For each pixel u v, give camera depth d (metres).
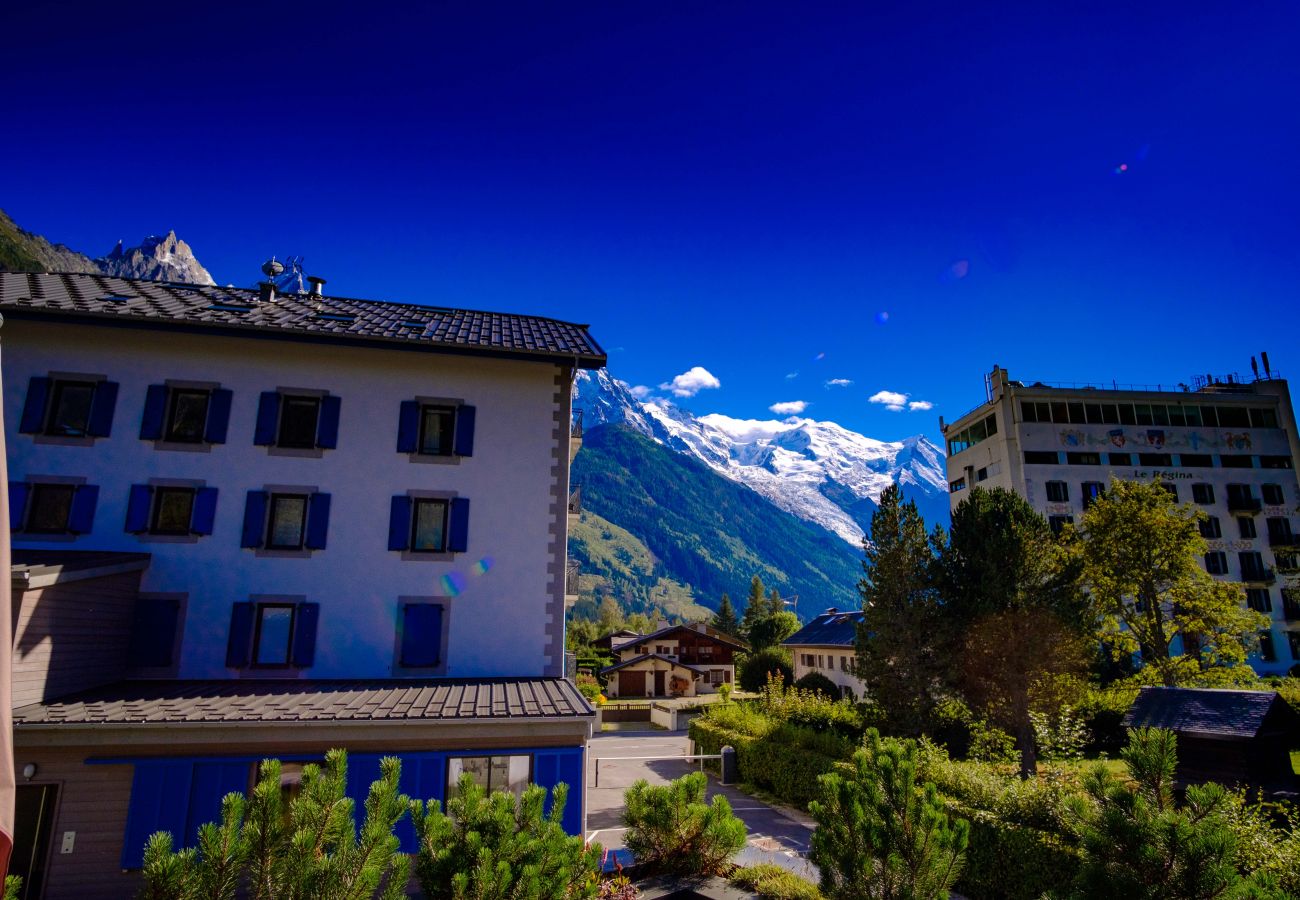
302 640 18.09
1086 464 58.66
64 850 13.16
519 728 14.69
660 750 34.16
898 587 26.69
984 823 14.15
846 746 21.31
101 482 18.16
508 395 20.78
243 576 18.27
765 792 24.19
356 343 19.44
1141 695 18.64
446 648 18.83
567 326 24.55
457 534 19.45
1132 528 31.06
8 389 18.20
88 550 17.66
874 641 26.94
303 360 19.81
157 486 18.31
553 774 14.68
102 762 13.28
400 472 19.66
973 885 14.23
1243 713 16.19
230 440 18.97
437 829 7.35
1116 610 32.03
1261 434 61.09
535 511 20.17
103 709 13.72
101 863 13.22
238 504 18.67
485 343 20.19
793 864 14.16
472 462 20.12
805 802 21.36
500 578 19.53
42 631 14.12
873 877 8.45
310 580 18.55
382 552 19.06
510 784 14.55
